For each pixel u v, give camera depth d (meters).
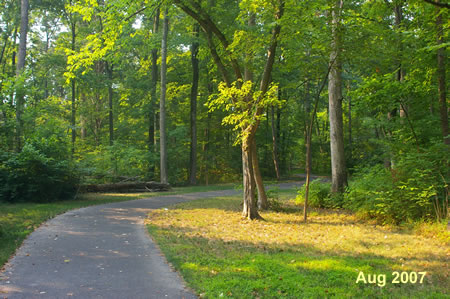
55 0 28.19
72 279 5.28
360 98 11.52
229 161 36.81
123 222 10.61
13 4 28.52
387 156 12.33
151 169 29.28
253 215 11.91
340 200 14.71
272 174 42.22
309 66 11.23
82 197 17.14
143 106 29.66
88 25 30.28
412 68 11.22
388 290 5.07
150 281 5.28
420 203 9.67
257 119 11.34
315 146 50.62
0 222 9.60
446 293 4.98
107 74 30.98
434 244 8.07
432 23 9.75
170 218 11.74
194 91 29.67
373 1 12.16
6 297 4.48
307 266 6.17
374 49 10.68
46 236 8.25
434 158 10.09
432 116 11.53
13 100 16.78
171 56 31.59
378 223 10.98
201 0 12.55
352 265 6.30
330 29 10.41
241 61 14.01
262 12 11.25
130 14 12.17
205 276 5.48
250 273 5.66
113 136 34.41
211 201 17.30
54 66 30.05
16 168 14.37
